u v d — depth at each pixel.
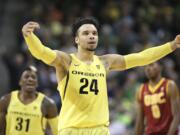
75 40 10.96
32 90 14.60
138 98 15.39
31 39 10.05
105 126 10.58
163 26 29.86
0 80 26.67
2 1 31.69
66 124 10.54
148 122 15.18
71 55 10.79
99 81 10.68
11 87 26.00
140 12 29.94
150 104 15.09
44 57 10.35
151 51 11.02
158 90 14.99
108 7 30.38
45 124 14.69
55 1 30.83
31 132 14.51
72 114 10.54
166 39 28.83
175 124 14.64
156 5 30.72
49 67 25.70
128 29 28.48
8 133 14.55
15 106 14.52
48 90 24.41
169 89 14.85
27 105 14.53
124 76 25.52
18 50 28.75
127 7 29.94
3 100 14.62
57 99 24.03
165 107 14.90
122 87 25.03
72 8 30.33
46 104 14.62
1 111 14.57
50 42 27.12
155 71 14.94
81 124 10.47
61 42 27.98
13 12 31.17
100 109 10.59
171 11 30.64
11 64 26.09
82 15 29.91
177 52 27.91
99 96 10.61
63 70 10.64
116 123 21.98
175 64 27.78
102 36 27.48
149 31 29.22
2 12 31.33
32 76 14.60
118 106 23.03
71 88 10.57
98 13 30.30
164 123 14.90
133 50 27.12
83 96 10.53
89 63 10.77
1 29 30.56
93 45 10.70
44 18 29.72
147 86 15.23
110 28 29.02
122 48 27.55
